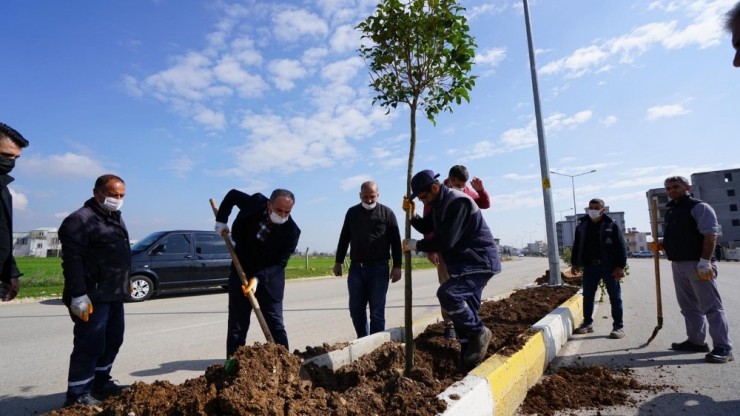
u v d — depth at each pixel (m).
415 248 3.72
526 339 4.30
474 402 2.78
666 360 4.88
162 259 11.36
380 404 2.78
